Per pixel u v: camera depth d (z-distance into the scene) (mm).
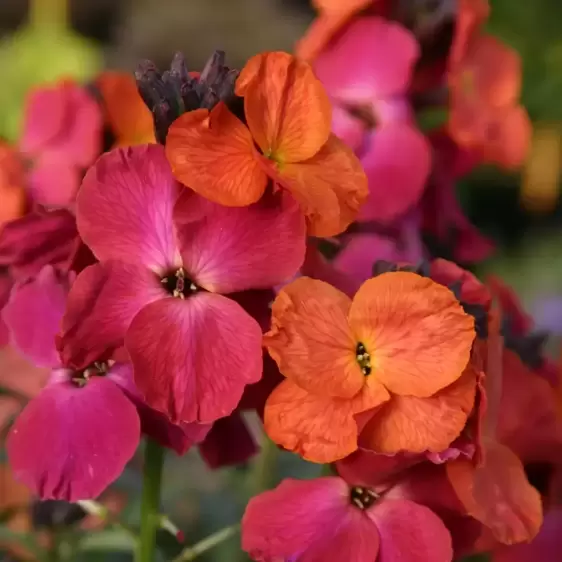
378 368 227
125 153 228
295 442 225
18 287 239
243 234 227
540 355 262
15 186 276
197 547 247
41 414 231
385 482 233
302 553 228
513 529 233
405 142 285
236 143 227
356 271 271
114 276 226
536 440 252
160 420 233
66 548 268
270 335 224
